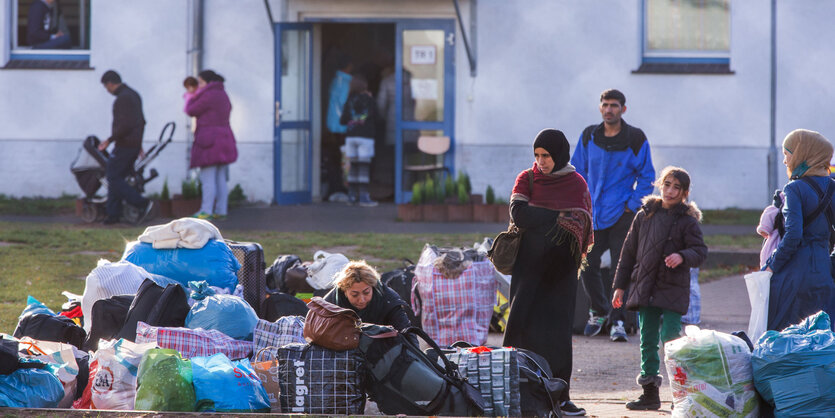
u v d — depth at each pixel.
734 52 37.56
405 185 38.38
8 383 11.41
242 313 13.53
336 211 36.28
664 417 13.05
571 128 38.00
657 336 13.78
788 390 11.30
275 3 37.91
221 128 33.16
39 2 38.31
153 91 38.03
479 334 17.56
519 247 13.30
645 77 37.78
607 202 19.41
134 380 11.70
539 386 11.76
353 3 37.78
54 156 38.34
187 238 15.67
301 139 38.72
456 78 38.03
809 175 13.66
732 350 11.66
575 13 37.72
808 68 37.50
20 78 38.31
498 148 38.12
